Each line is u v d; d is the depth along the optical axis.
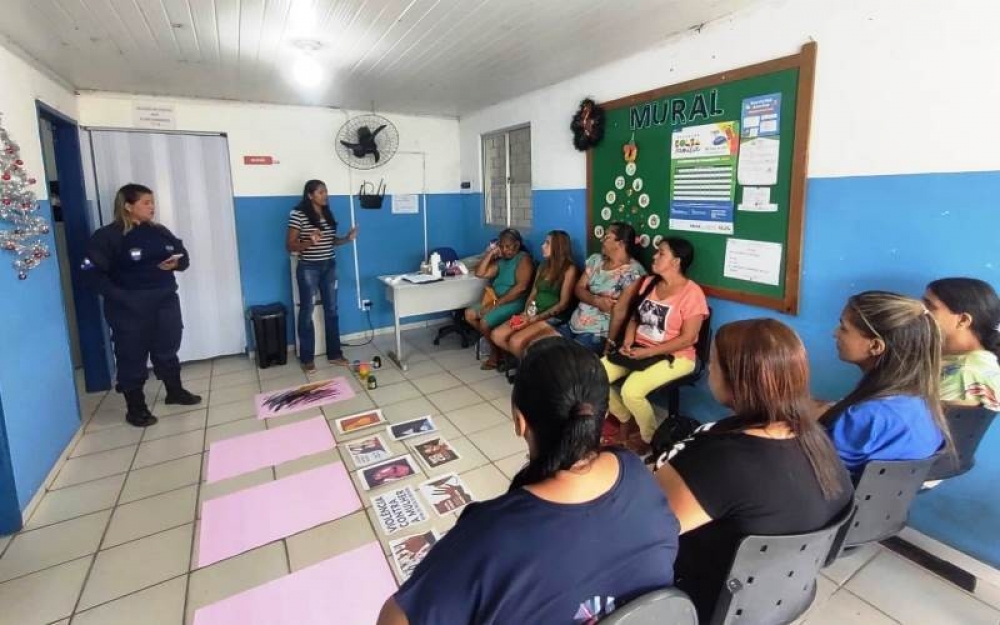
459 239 5.22
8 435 2.08
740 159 2.44
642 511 0.81
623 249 3.04
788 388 1.04
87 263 2.83
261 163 4.18
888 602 1.73
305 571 1.88
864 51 1.94
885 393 1.34
